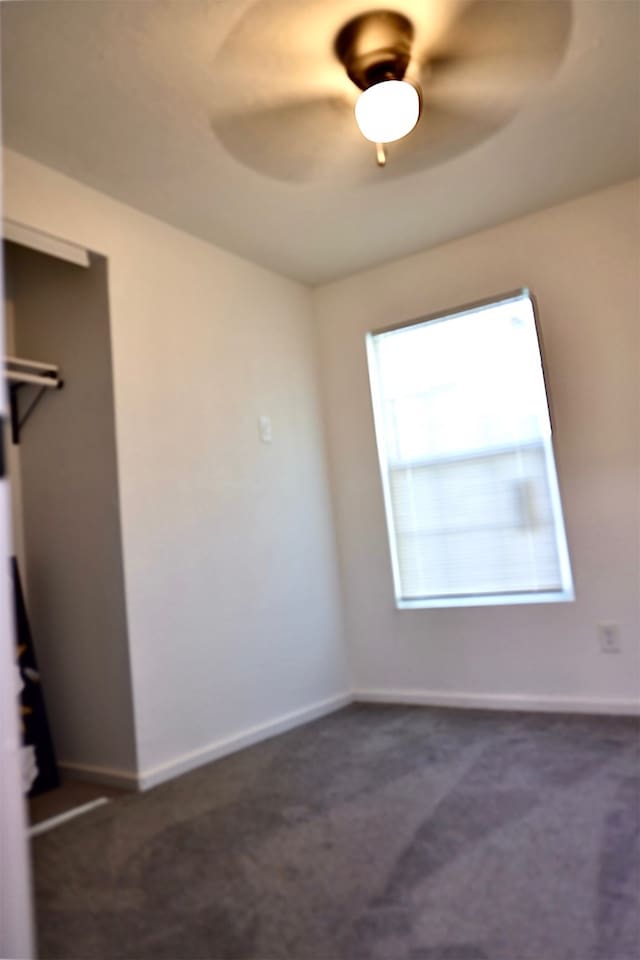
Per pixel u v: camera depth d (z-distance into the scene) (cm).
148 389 248
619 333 271
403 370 325
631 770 202
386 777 215
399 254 317
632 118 223
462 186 259
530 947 121
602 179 266
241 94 194
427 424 317
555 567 284
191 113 201
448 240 307
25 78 181
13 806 65
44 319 258
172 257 267
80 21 163
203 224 270
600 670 271
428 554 315
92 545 240
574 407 279
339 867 157
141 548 236
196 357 271
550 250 285
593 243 276
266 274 318
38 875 164
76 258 233
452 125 219
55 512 252
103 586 236
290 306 331
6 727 65
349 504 335
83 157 219
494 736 249
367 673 327
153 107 197
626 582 267
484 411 302
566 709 275
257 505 290
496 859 154
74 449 247
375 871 154
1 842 64
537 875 145
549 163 248
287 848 169
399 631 318
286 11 165
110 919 142
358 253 311
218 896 149
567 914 130
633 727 245
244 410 292
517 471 293
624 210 271
